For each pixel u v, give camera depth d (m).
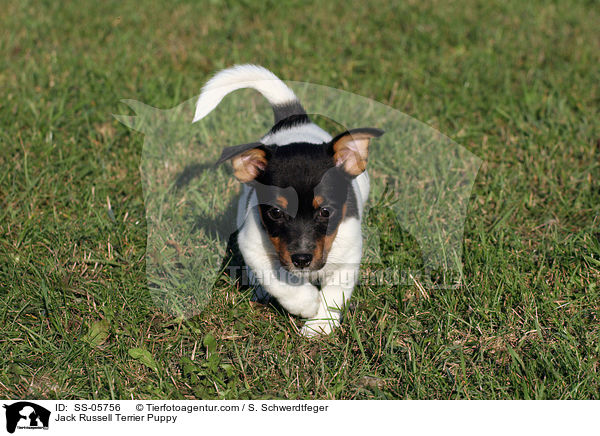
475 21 2.14
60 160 1.44
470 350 1.15
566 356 1.11
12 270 1.22
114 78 1.72
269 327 1.17
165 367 1.12
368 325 1.17
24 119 1.55
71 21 2.12
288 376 1.11
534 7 2.26
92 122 1.58
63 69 1.76
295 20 2.14
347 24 2.10
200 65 1.83
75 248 1.28
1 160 1.45
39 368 1.12
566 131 1.54
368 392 1.10
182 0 2.32
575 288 1.22
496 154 1.50
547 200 1.39
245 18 2.19
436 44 1.95
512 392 1.10
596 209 1.35
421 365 1.12
